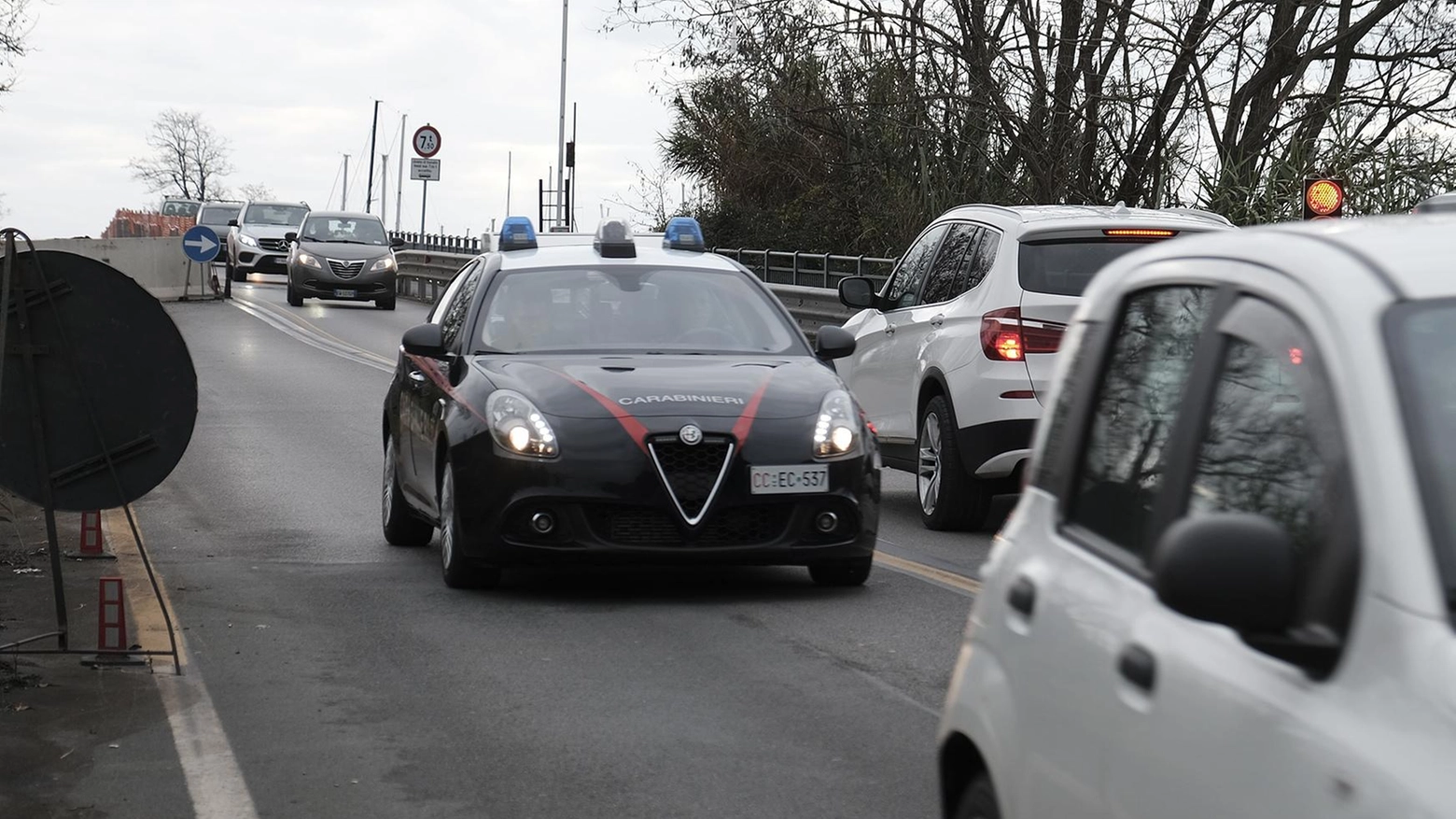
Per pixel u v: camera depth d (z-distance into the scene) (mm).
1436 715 2744
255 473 16969
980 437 13305
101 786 6812
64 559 12023
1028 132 30672
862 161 36000
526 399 10641
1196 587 3088
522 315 11820
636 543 10383
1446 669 2777
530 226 13086
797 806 6551
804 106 35719
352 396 24734
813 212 43969
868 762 7141
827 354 11781
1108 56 30016
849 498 10602
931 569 11961
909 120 32469
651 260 12414
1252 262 3857
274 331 37844
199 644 9406
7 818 6398
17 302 8625
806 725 7738
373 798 6684
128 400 8742
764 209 49094
